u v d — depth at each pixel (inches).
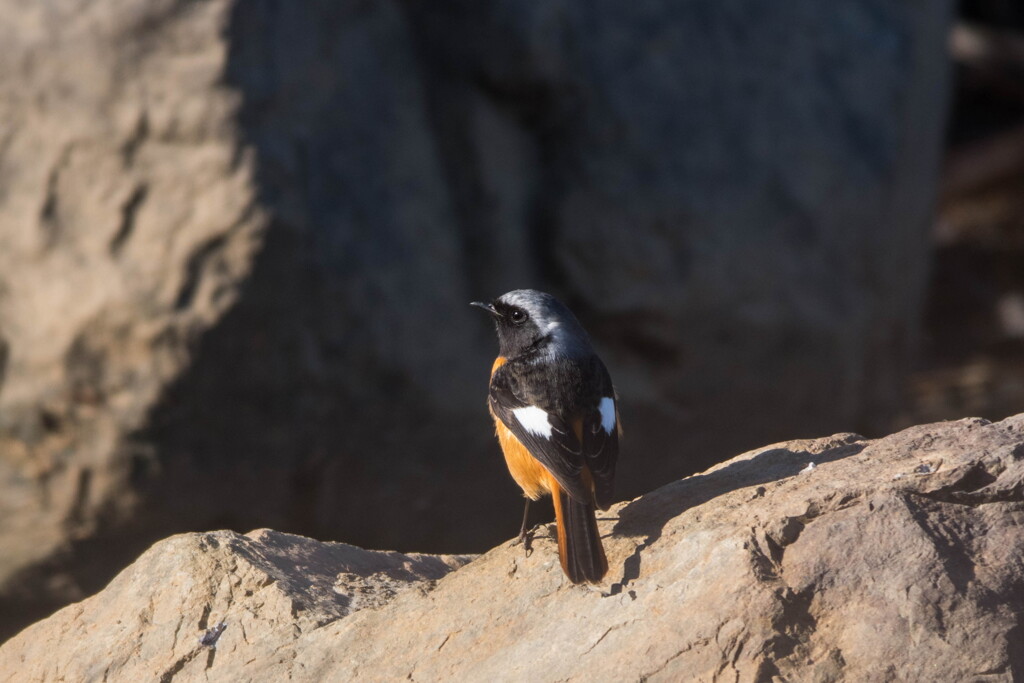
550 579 278.2
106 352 505.0
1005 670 232.7
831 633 240.8
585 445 295.7
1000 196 1378.0
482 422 569.6
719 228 623.8
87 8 521.7
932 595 242.5
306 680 280.1
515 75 607.8
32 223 511.8
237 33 516.4
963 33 1317.7
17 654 321.7
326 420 530.9
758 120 645.3
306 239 514.6
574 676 248.8
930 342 1085.8
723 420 638.5
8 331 513.3
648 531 277.7
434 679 266.1
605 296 614.5
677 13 639.1
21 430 513.7
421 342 550.9
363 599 320.5
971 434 293.4
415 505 563.2
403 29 598.9
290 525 544.1
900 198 698.2
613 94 618.8
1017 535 254.5
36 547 529.0
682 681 237.9
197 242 502.6
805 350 647.8
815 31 675.4
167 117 510.6
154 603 317.7
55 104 516.4
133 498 517.3
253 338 507.8
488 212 603.2
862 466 284.2
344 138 544.1
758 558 252.7
